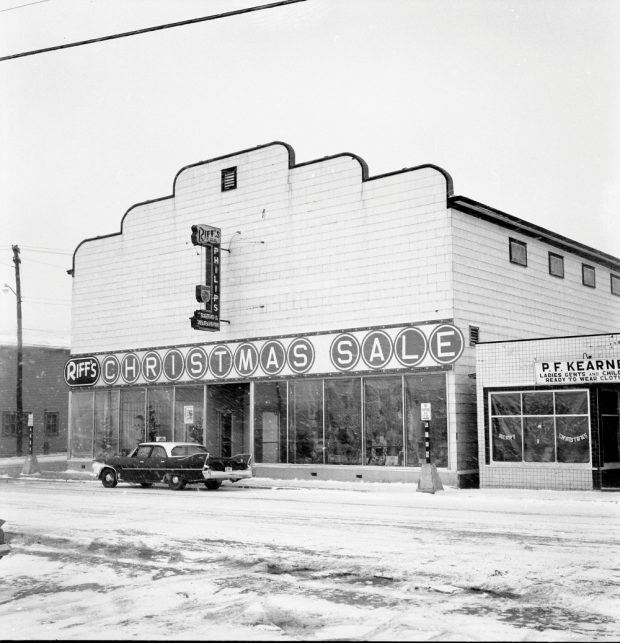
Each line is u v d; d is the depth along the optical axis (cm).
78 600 863
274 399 2622
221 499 1948
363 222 2444
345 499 1917
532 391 2119
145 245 3094
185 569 1027
